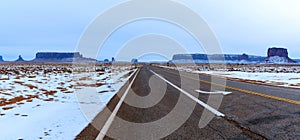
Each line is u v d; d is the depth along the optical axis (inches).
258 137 219.1
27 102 457.4
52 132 249.8
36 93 584.7
